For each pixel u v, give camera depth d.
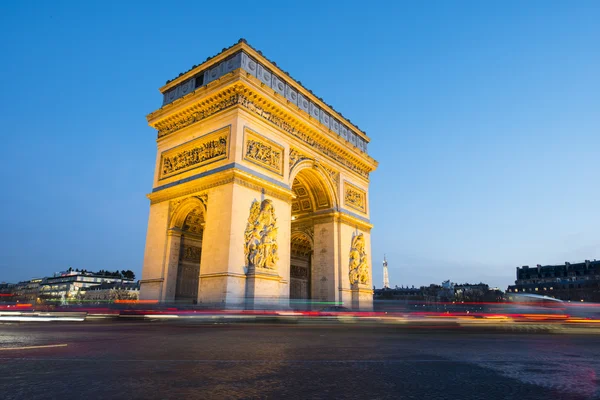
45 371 9.09
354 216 66.88
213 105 52.75
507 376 9.21
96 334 20.47
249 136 50.06
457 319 45.78
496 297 183.50
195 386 7.75
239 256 45.34
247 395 7.07
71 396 6.78
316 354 13.05
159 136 59.50
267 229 48.84
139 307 51.25
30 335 18.92
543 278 191.88
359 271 63.75
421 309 145.12
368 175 74.75
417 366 10.62
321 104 64.44
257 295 45.16
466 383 8.35
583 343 18.44
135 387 7.55
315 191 64.62
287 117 56.41
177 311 43.38
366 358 12.15
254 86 50.66
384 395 7.18
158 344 15.77
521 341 19.12
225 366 10.25
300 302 60.47
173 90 60.19
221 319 40.31
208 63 55.19
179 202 52.69
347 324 38.47
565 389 7.78
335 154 66.25
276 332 24.31
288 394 7.19
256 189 49.25
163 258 51.44
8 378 8.23
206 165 50.41
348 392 7.40
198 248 55.19
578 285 170.00
